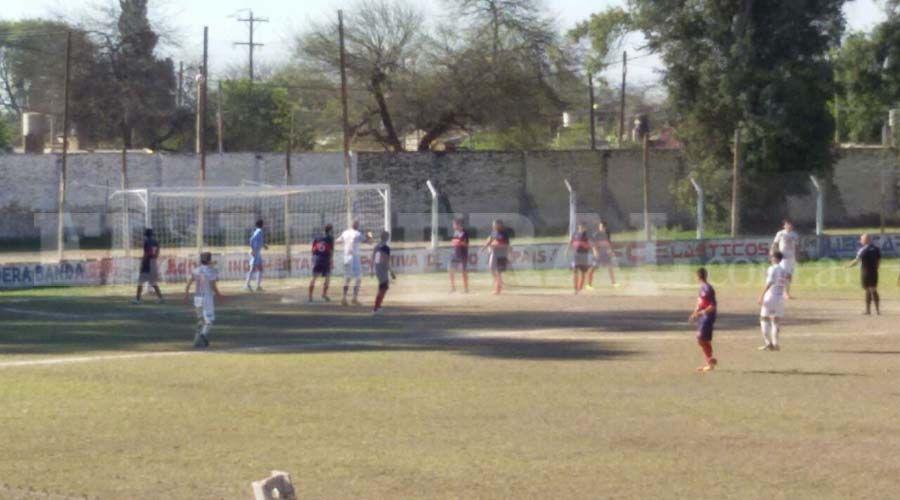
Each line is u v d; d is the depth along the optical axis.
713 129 71.50
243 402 20.36
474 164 77.12
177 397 20.89
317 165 75.12
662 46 73.19
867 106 92.00
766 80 70.12
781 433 17.62
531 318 35.09
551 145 96.94
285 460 15.83
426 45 86.94
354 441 17.05
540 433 17.62
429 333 31.23
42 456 16.08
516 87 86.38
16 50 104.38
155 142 92.62
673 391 21.52
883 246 60.44
